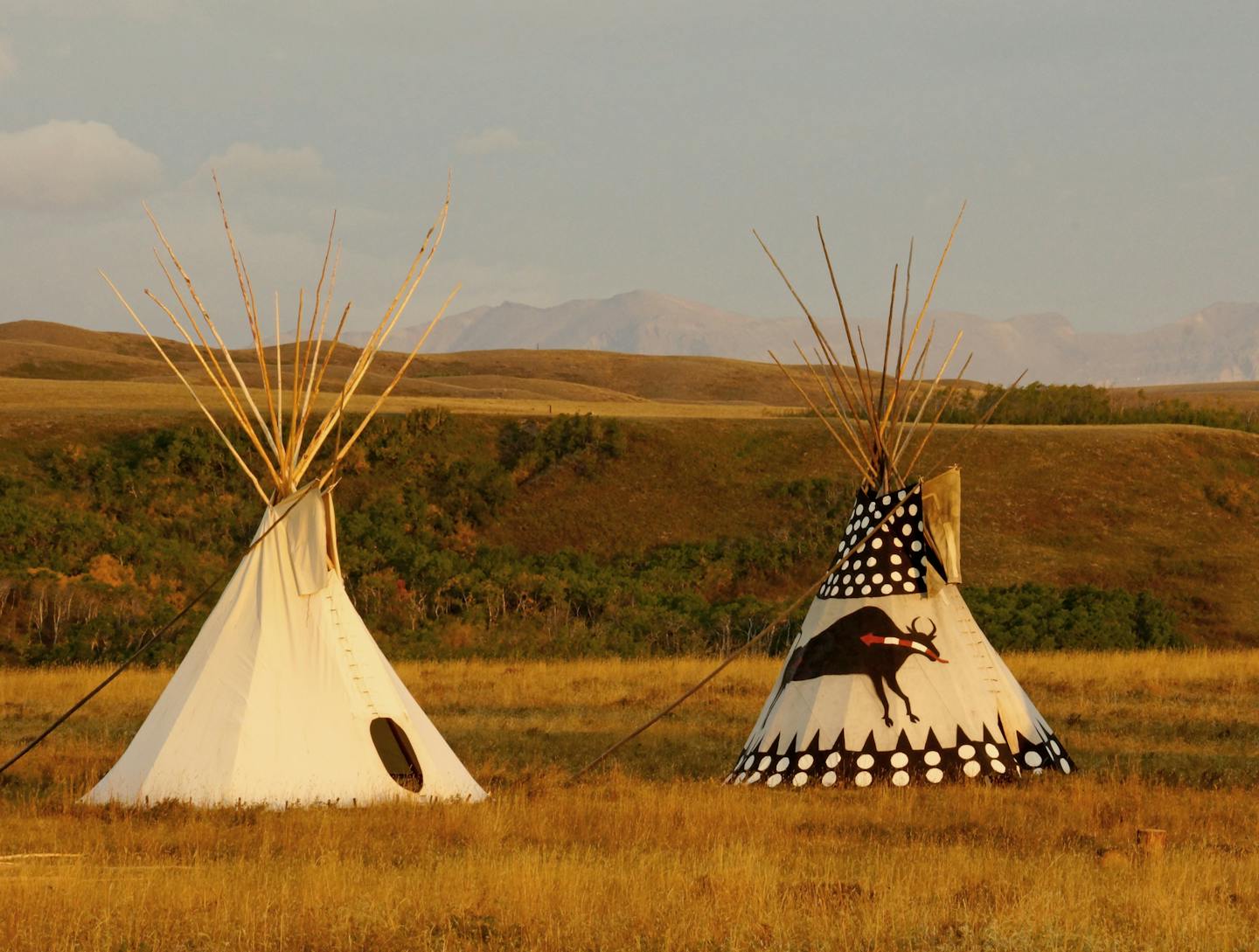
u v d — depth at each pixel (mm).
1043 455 107500
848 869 16500
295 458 25344
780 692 26297
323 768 23203
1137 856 16922
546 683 45188
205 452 92688
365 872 16203
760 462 107312
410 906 14156
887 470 27031
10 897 14328
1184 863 16391
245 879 15594
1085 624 64125
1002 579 92812
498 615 71312
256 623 24234
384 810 21422
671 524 100438
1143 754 28078
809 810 21125
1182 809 20766
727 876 15211
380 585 72000
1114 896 14633
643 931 13234
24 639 61844
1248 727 31938
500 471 103812
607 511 101250
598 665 51000
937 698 25359
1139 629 67750
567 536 98562
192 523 86500
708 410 152000
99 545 75812
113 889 14750
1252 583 94000
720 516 101188
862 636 25906
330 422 25766
